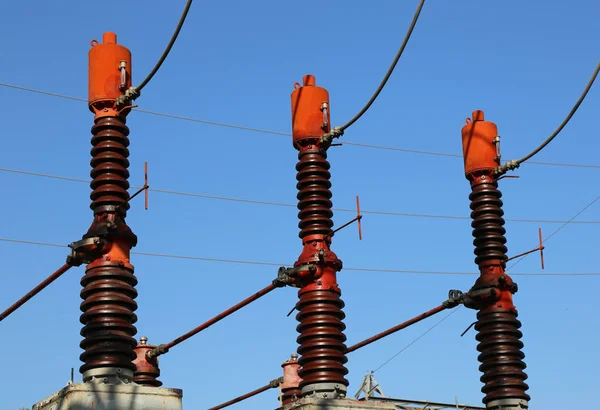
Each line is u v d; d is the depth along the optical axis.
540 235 28.11
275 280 24.95
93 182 22.95
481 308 27.97
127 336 21.77
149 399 21.25
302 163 25.80
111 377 21.30
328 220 25.42
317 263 24.77
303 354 24.31
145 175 22.48
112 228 22.41
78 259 22.36
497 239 28.59
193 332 27.80
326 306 24.48
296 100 26.36
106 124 23.36
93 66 23.77
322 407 22.88
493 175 29.30
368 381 37.47
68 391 20.72
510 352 27.42
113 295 21.97
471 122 29.95
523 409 26.98
